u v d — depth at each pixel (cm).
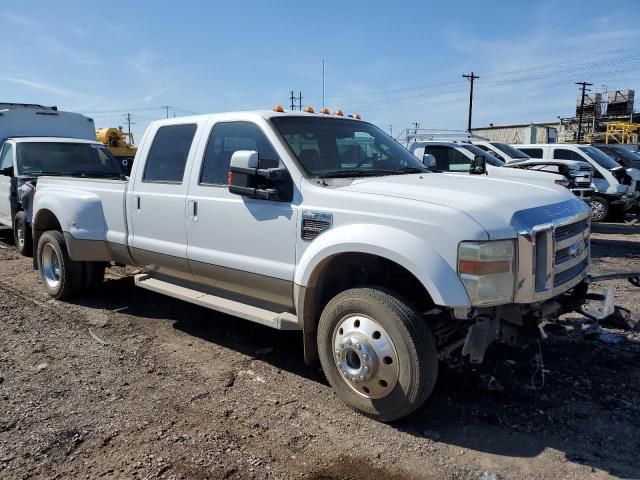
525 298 342
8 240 1124
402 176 446
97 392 416
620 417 377
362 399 377
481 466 322
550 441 349
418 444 346
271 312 447
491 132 5538
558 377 440
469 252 331
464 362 460
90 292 681
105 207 594
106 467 319
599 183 1470
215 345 519
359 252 368
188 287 529
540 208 371
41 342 520
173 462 324
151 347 512
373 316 362
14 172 946
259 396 413
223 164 475
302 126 465
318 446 345
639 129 5328
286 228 415
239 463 325
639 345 503
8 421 370
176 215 505
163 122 544
